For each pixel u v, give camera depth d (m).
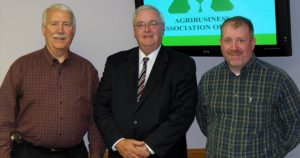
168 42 3.00
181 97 2.16
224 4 2.81
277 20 2.64
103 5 3.13
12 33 3.12
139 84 2.22
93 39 3.15
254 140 2.04
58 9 2.35
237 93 2.09
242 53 2.04
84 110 2.42
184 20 2.94
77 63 2.46
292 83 2.06
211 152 2.18
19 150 2.34
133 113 2.16
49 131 2.30
